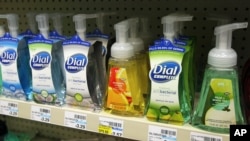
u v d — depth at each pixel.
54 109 0.66
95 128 0.62
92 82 0.63
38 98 0.69
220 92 0.52
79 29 0.65
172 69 0.55
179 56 0.55
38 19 0.70
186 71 0.57
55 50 0.67
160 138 0.56
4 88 0.73
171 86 0.56
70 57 0.64
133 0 0.84
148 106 0.59
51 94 0.67
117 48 0.59
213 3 0.75
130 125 0.59
